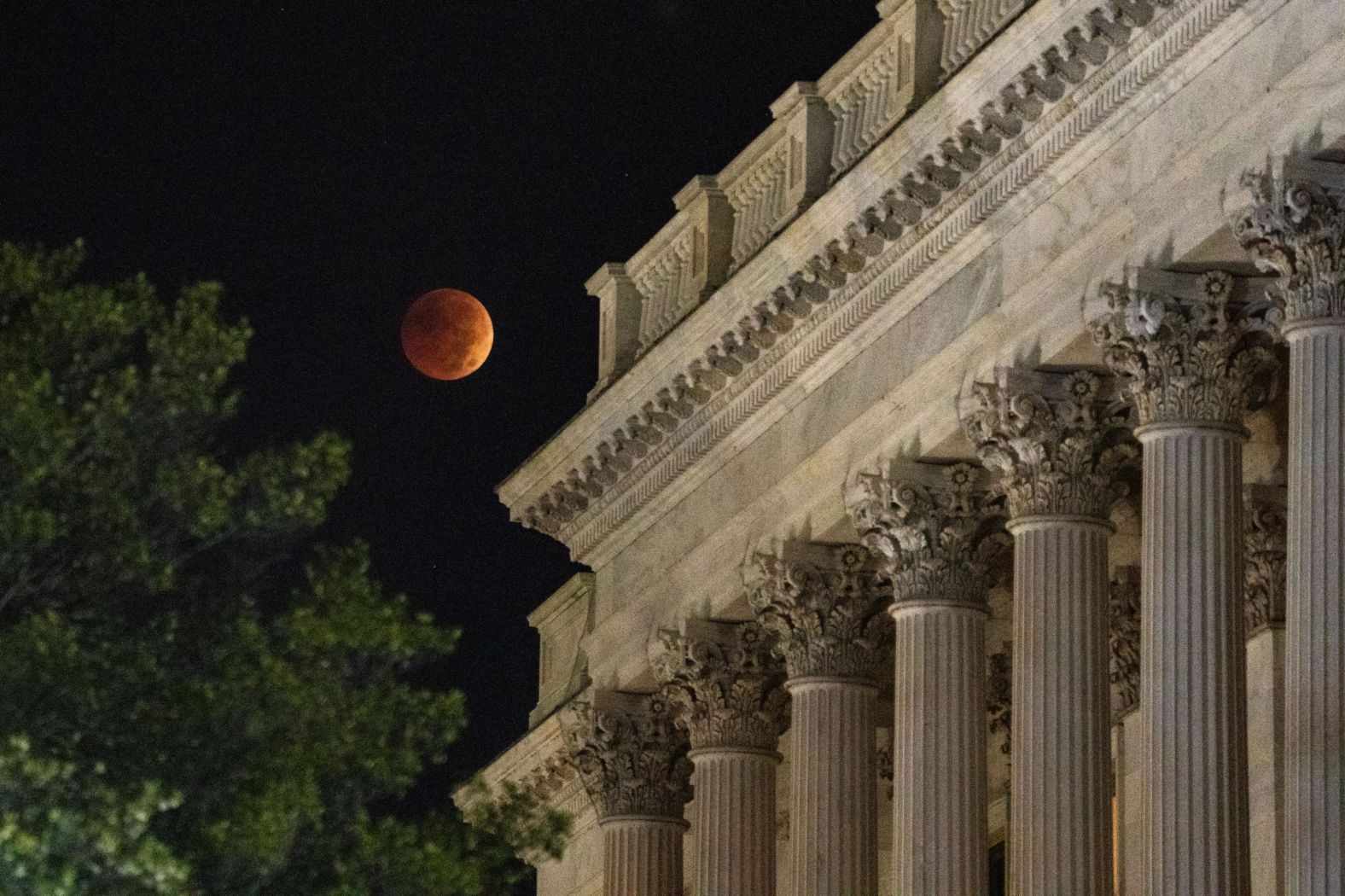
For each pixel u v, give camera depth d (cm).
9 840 13975
